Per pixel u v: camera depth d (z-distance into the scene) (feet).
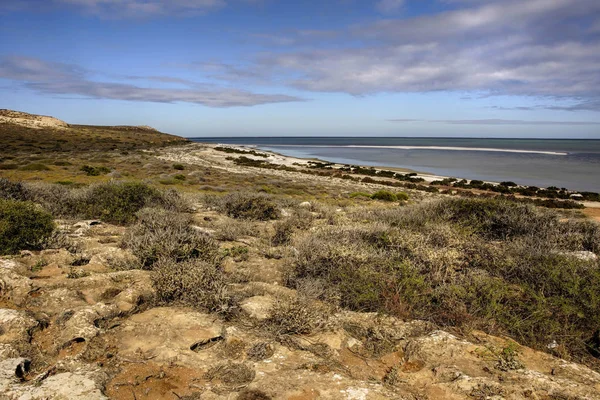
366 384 9.60
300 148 520.42
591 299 13.69
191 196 45.52
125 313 12.94
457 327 13.09
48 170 108.58
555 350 12.17
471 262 19.57
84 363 10.15
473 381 9.65
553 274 16.06
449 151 409.90
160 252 18.11
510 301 14.82
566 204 93.86
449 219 29.04
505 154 344.08
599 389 9.66
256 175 143.02
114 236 24.04
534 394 9.25
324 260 18.60
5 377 9.16
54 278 15.52
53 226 21.25
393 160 277.03
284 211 38.47
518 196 113.70
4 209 19.40
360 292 15.21
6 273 14.78
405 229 25.14
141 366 10.21
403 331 12.69
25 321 11.52
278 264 19.49
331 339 11.95
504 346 11.73
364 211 36.27
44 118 375.66
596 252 23.08
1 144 212.84
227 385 9.58
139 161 158.92
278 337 11.86
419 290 15.35
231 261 19.60
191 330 11.94
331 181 140.05
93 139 302.86
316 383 9.53
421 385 9.96
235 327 12.28
